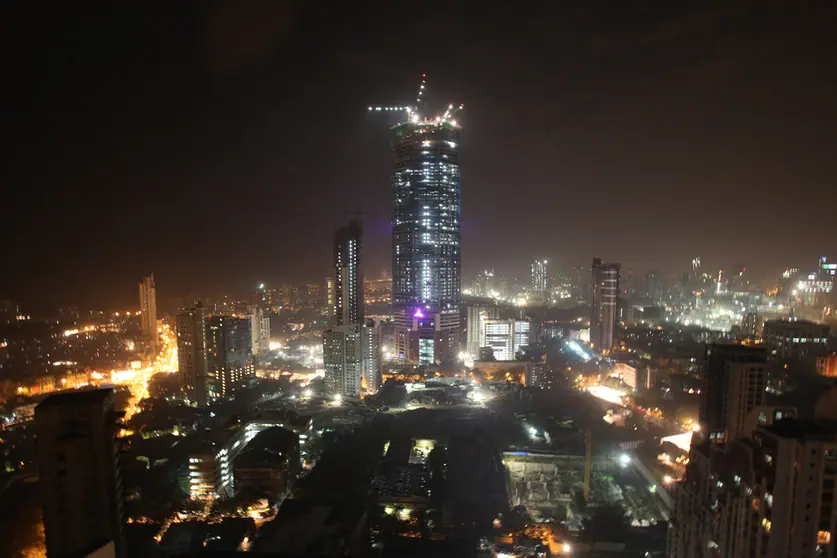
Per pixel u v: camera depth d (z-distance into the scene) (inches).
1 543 4478.3
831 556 3474.4
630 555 5625.0
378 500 7485.2
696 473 4746.6
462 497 7431.1
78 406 3543.3
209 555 5103.3
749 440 4082.2
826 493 3484.3
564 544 5959.6
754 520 3767.2
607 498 7824.8
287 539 5969.5
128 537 6003.9
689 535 4667.8
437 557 5753.0
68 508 3526.1
